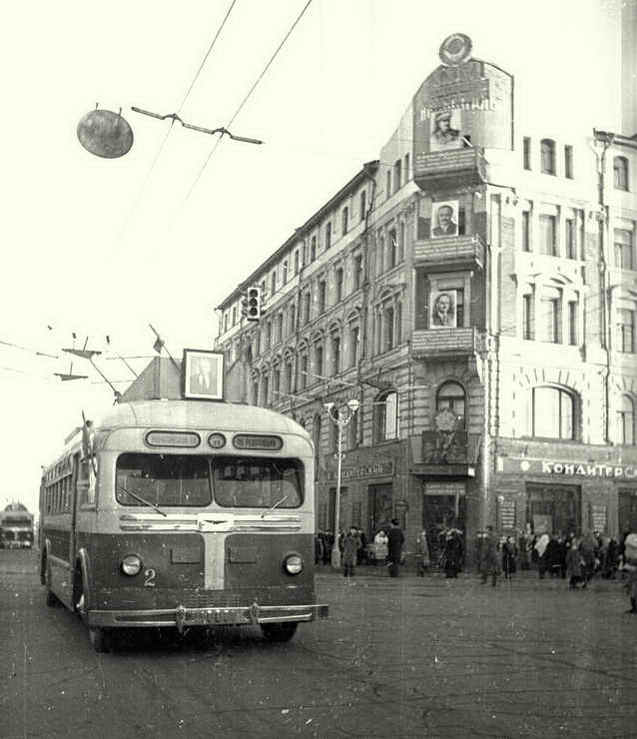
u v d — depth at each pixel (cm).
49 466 1540
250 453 930
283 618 904
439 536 2916
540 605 1593
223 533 897
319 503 3844
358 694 684
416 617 1319
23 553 4044
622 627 1218
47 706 636
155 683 729
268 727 570
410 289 3120
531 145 2805
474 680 753
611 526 2627
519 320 2875
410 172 3120
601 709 633
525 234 2875
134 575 866
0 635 1045
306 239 4253
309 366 4088
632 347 2644
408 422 3072
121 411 915
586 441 2727
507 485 2847
